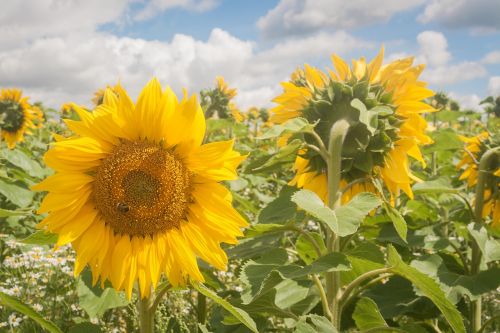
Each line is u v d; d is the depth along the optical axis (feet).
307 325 1.93
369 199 1.94
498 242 2.85
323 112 2.39
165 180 2.05
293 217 2.51
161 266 2.08
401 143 2.38
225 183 4.01
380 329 2.27
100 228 2.06
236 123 6.14
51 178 1.99
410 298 2.88
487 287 2.58
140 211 2.05
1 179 3.90
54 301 2.97
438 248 2.79
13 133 7.36
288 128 2.13
